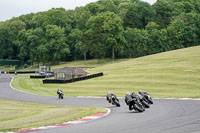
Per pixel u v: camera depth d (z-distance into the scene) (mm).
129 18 150250
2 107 35625
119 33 134750
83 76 71625
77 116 20250
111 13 141875
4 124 18203
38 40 156500
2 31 172625
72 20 174500
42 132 14617
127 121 17000
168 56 85562
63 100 40688
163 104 27672
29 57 169750
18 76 108312
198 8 166500
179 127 14258
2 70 151250
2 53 174500
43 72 103438
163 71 63125
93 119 18953
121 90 49062
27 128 16078
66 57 164250
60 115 21656
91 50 140125
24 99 45406
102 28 140125
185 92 41094
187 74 56656
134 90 47719
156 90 45500
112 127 15008
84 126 15867
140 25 158500
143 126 14883
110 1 196875
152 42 133375
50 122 17812
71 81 67812
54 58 148375
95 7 179375
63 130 14867
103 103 33594
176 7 162125
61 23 165625
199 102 27688
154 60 83000
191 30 138375
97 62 142000
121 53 139000
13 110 28844
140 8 161375
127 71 72000
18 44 166000
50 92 54750
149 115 19469
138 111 22188
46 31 150500
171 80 52938
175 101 30406
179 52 89938
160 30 138500
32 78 91875
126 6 180875
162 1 160750
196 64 66188
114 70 78688
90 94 47000
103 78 67125
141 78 58906
